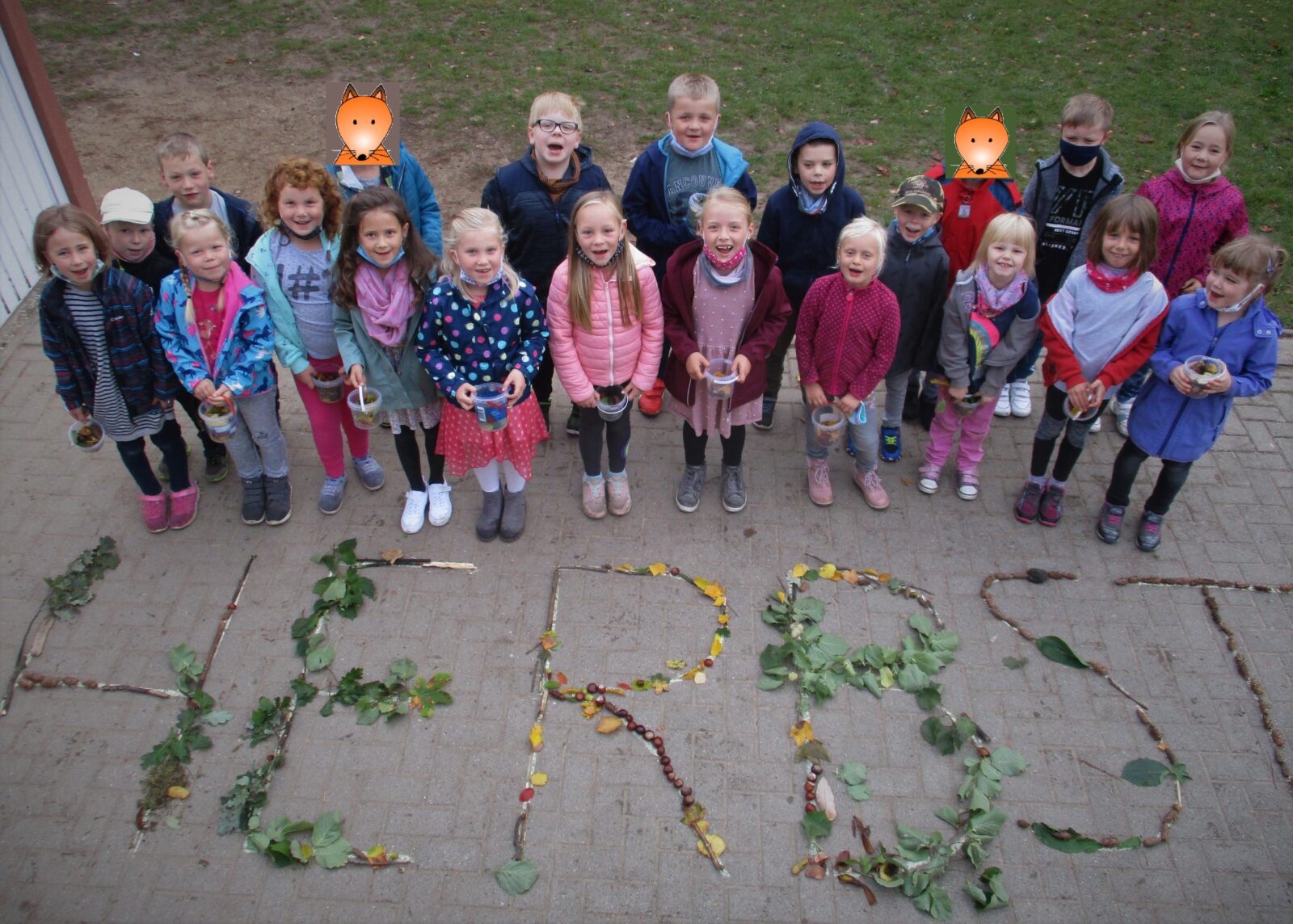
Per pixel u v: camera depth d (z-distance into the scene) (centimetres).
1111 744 381
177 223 373
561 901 329
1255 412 544
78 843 342
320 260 404
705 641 416
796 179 446
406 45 914
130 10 960
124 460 439
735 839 348
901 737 382
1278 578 450
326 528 465
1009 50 918
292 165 382
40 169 628
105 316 392
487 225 367
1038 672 407
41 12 947
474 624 421
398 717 383
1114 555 461
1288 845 350
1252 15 975
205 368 407
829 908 330
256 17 955
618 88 856
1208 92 855
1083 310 422
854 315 419
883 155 773
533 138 434
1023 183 744
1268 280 387
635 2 995
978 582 446
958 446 490
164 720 383
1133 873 341
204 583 437
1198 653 416
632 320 409
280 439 454
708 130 448
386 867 338
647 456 514
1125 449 442
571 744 376
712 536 466
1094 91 857
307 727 379
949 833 351
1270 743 383
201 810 353
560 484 493
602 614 426
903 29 951
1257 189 730
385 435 527
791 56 909
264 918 324
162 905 327
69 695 390
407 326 404
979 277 426
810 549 461
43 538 456
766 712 389
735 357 429
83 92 830
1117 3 996
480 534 457
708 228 389
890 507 485
